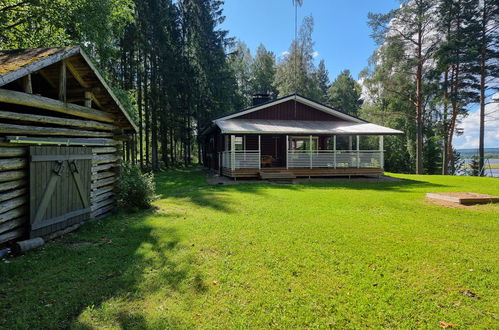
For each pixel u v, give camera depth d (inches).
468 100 837.2
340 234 200.7
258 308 108.0
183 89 1048.2
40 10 393.7
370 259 154.6
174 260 153.2
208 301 113.0
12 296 115.6
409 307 109.0
